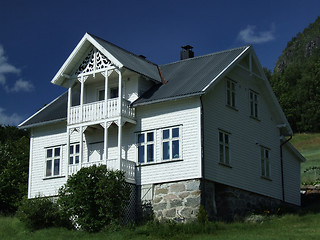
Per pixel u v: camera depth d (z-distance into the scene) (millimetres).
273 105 31625
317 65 98625
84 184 24625
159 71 30781
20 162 38594
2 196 34062
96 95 29750
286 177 32375
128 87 28312
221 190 26484
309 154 60125
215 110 26500
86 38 27812
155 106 26828
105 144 26484
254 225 24062
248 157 28656
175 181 25328
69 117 28297
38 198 27688
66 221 26469
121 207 24281
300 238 20078
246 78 29844
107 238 22547
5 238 24578
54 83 29062
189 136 25312
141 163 26609
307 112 86000
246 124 29031
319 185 37562
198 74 27672
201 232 22281
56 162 30422
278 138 32281
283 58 171375
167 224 22984
